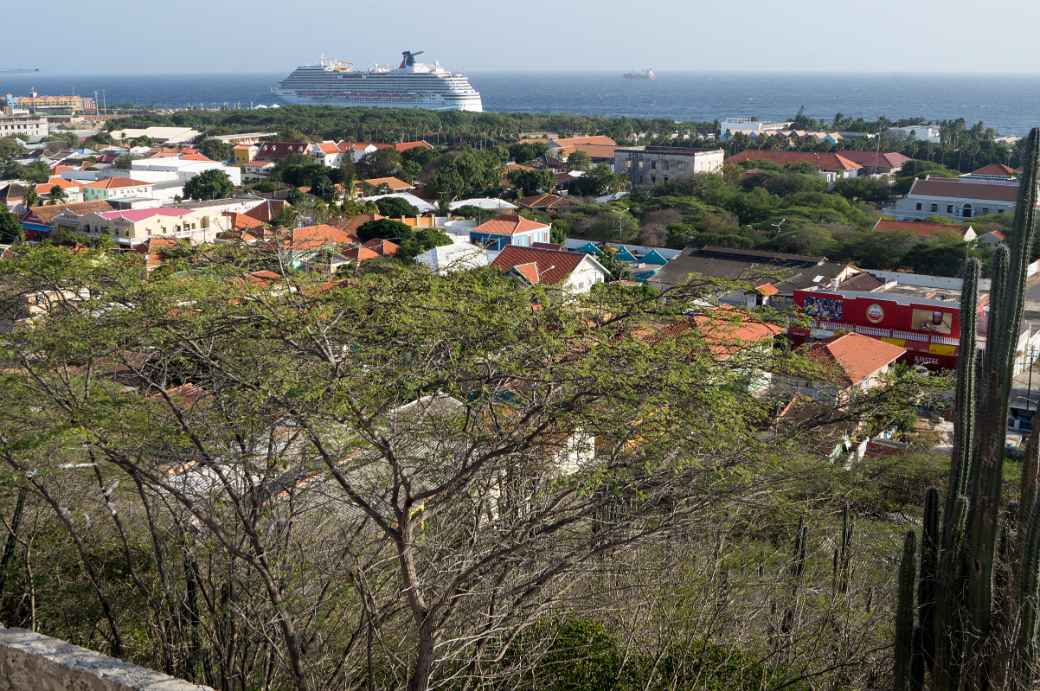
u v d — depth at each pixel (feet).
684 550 41.11
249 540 36.06
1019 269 32.40
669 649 41.63
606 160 409.08
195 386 38.19
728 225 220.43
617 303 36.06
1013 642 31.73
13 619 44.80
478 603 35.86
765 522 45.80
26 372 38.32
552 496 34.37
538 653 39.34
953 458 34.53
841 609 44.55
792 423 35.55
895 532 56.13
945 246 186.09
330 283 38.73
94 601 45.55
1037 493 32.68
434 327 32.58
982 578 33.06
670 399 30.76
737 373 35.19
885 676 41.93
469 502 36.19
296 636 34.50
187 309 35.58
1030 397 111.65
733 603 44.57
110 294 35.76
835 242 199.21
